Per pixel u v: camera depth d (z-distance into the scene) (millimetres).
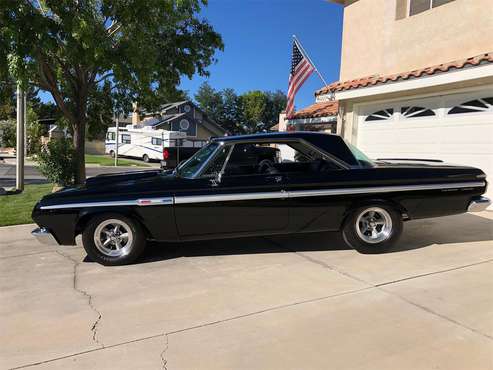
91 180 6215
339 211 5293
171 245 6031
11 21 7496
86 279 4727
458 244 5742
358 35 11531
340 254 5430
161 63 11461
